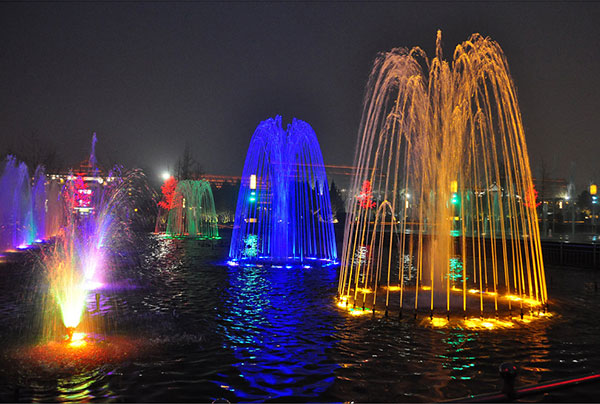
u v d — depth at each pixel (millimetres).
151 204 71250
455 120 17609
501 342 9539
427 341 9594
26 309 12680
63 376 7277
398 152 18594
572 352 8883
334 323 11188
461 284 18438
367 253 33844
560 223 54844
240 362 8086
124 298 14555
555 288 17516
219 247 36438
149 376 7324
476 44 17359
